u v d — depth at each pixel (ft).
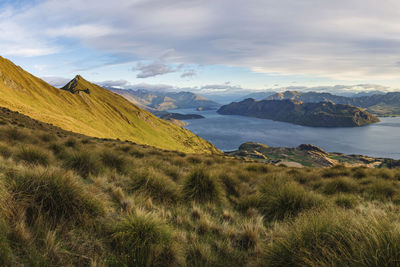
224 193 25.14
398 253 8.02
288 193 20.04
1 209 9.74
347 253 8.84
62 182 12.02
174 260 10.80
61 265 8.48
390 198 27.04
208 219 16.74
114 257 9.95
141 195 19.06
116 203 15.98
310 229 11.27
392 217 12.59
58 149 33.32
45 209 11.03
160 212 16.39
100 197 15.02
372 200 26.78
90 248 10.02
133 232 10.86
